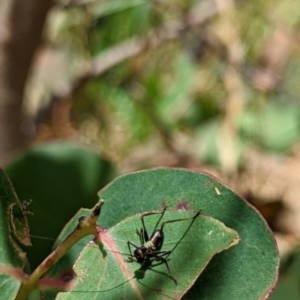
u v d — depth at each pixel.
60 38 0.55
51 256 0.19
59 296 0.19
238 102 0.52
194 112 0.59
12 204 0.20
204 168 0.53
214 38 0.52
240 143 0.54
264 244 0.20
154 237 0.19
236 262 0.20
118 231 0.20
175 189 0.21
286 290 0.28
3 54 0.40
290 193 0.53
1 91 0.41
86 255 0.20
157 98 0.60
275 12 0.60
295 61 0.60
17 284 0.20
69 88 0.48
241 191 0.49
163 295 0.19
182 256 0.19
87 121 0.60
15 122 0.42
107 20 0.53
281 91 0.54
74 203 0.25
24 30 0.39
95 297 0.19
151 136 0.60
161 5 0.53
